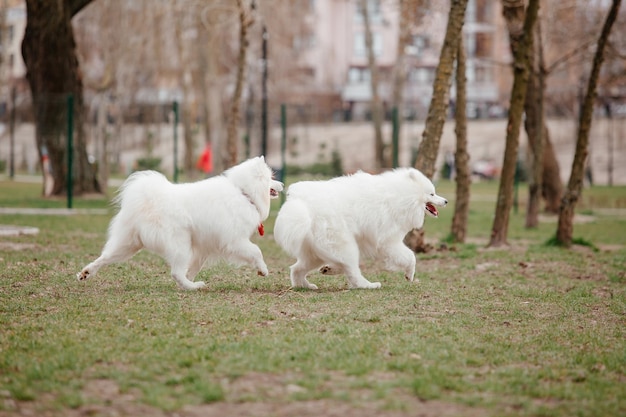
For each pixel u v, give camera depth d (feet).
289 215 31.35
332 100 213.87
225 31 143.95
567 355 23.66
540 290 35.53
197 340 23.47
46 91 83.41
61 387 19.30
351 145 139.74
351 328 25.32
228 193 30.91
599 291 36.19
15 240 48.11
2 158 138.62
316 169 120.78
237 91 72.74
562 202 53.01
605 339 25.90
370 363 21.47
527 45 50.03
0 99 137.08
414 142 141.28
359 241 33.17
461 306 30.68
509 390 19.99
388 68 231.50
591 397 19.76
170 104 161.99
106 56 117.70
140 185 30.42
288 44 179.42
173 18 131.54
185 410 18.08
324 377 20.34
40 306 28.07
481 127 185.68
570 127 168.14
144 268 38.04
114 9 122.11
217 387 19.20
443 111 46.85
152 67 165.27
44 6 80.53
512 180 52.29
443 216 87.15
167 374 20.39
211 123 141.79
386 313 28.17
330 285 34.42
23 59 83.61
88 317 26.35
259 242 52.65
